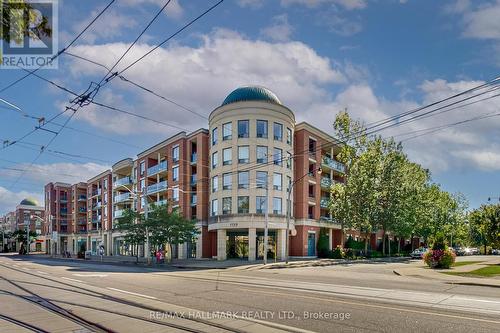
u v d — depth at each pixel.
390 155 44.22
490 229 33.56
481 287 15.53
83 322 9.23
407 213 49.12
